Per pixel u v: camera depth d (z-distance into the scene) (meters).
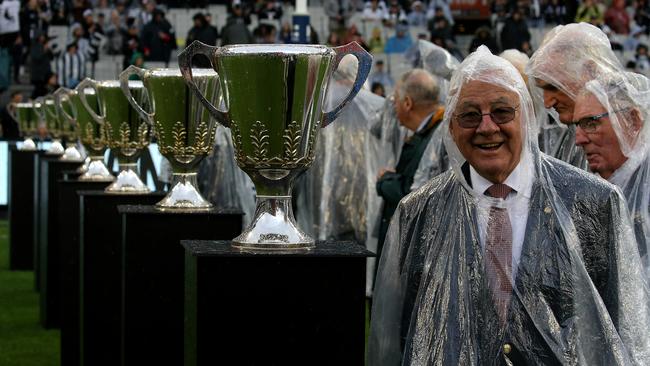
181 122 5.20
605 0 31.48
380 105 11.18
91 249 6.56
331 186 11.15
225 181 11.19
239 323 3.65
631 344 3.61
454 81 3.68
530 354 3.58
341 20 32.16
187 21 32.16
